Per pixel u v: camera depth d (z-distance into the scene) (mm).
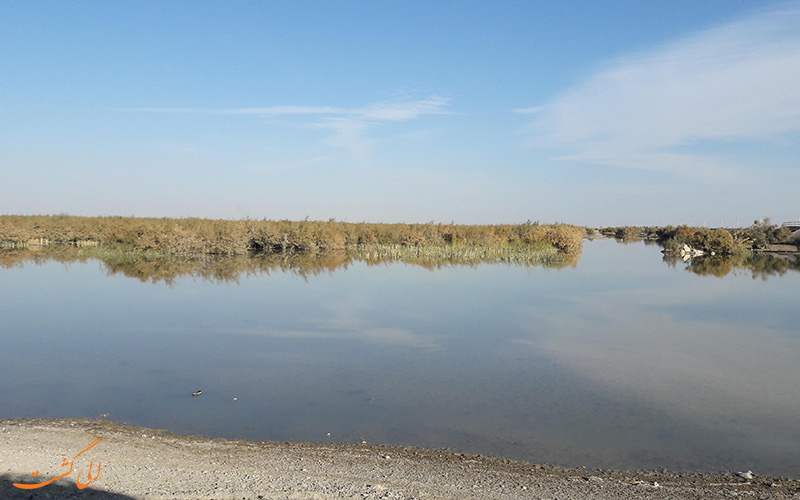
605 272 32250
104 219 58500
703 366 12727
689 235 59531
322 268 33562
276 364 12820
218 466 7273
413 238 49406
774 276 30812
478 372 12219
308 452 8039
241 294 23000
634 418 9562
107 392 10828
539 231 50844
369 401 10375
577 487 6926
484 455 8078
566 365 12789
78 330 16266
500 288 25062
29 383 11359
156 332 16047
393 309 19719
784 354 13773
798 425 9281
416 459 7855
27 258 38656
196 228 46781
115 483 6473
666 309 19969
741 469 7680
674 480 7262
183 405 10141
